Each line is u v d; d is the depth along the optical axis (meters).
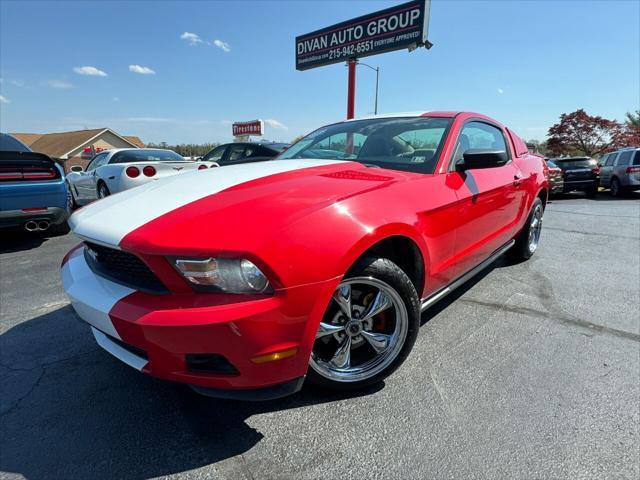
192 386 1.64
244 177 2.13
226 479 1.57
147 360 1.70
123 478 1.58
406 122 2.98
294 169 2.31
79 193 9.25
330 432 1.81
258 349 1.55
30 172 5.02
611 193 14.50
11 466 1.64
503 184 3.13
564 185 14.20
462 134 2.84
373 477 1.56
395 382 2.17
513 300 3.30
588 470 1.58
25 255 4.89
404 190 2.12
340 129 3.25
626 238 5.85
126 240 1.61
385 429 1.82
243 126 25.73
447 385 2.14
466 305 3.19
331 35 11.84
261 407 1.99
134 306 1.59
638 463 1.61
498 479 1.54
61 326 2.90
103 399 2.06
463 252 2.68
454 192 2.44
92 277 1.86
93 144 39.25
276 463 1.64
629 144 25.89
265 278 1.53
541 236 6.00
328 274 1.63
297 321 1.59
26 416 1.94
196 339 1.49
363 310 2.03
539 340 2.62
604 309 3.12
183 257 1.51
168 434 1.81
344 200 1.82
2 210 4.82
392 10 10.38
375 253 2.03
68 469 1.62
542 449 1.69
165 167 6.59
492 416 1.89
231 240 1.51
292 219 1.62
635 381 2.16
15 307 3.24
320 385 1.99
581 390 2.08
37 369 2.34
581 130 26.38
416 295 2.09
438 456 1.66
